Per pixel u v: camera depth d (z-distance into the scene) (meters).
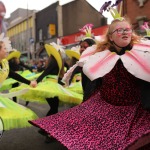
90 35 5.16
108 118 3.10
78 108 3.38
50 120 3.24
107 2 3.38
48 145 4.61
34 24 32.69
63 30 28.48
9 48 4.02
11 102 3.98
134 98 3.16
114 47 3.35
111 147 2.76
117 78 3.19
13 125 3.57
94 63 3.32
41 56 19.09
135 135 2.77
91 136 2.94
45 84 5.24
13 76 4.42
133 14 15.25
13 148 4.50
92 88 3.86
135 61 3.07
